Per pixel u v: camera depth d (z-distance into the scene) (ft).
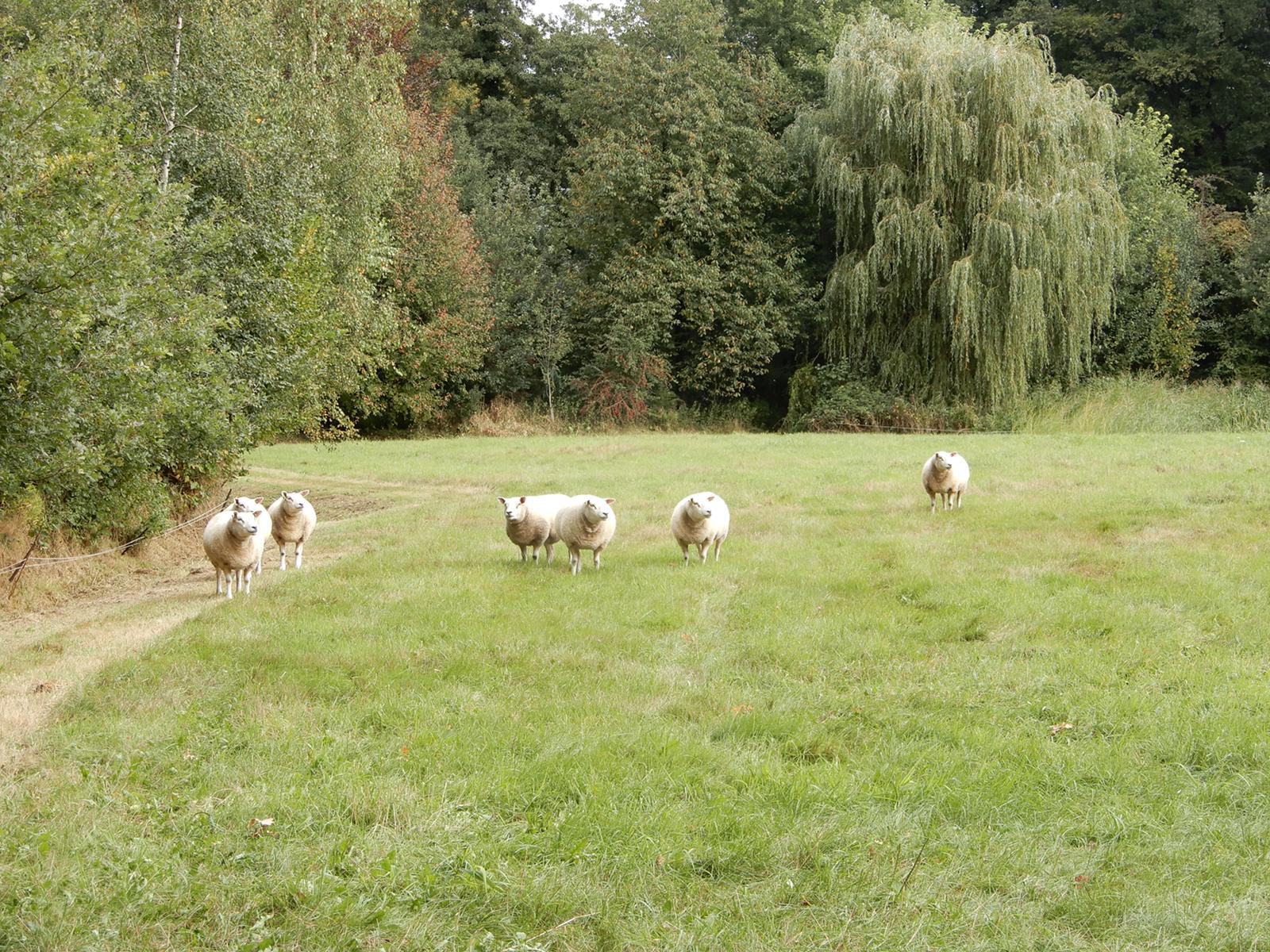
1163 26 175.32
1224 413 117.08
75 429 37.17
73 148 40.88
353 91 77.15
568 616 37.76
